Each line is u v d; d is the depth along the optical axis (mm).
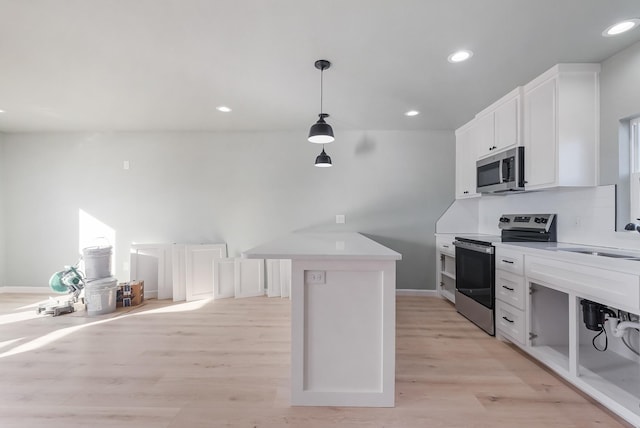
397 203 3896
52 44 1938
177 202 3971
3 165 3963
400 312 3209
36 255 3992
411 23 1713
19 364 2074
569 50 1989
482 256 2686
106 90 2660
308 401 1621
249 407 1608
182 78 2422
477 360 2148
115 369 2004
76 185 3971
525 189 2525
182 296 3719
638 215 1940
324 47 1966
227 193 3967
